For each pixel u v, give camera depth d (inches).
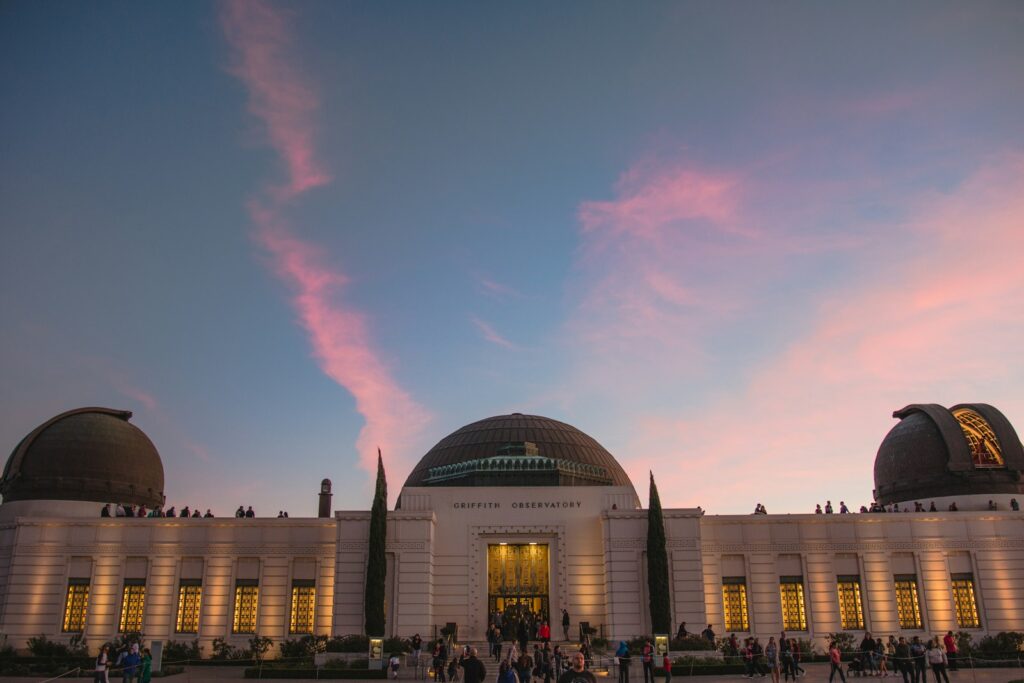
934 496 2428.6
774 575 2144.4
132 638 1969.7
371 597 1978.3
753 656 1683.1
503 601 2162.9
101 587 2164.1
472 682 1136.2
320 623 2118.6
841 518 2178.9
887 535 2174.0
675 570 2066.9
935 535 2174.0
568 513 2198.6
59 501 2317.9
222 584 2162.9
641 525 2089.1
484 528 2185.0
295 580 2162.9
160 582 2166.6
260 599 2144.4
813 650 2078.0
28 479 2345.0
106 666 1352.1
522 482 2383.1
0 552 2201.0
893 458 2554.1
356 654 1857.8
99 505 2370.8
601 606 2134.6
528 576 2187.5
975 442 2496.3
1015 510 2268.7
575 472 2453.2
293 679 1717.5
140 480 2485.2
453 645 2010.3
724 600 2137.1
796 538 2167.8
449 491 2217.0
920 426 2534.5
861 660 1696.6
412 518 2094.0
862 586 2140.7
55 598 2154.3
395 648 1899.6
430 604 2079.2
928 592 2138.3
